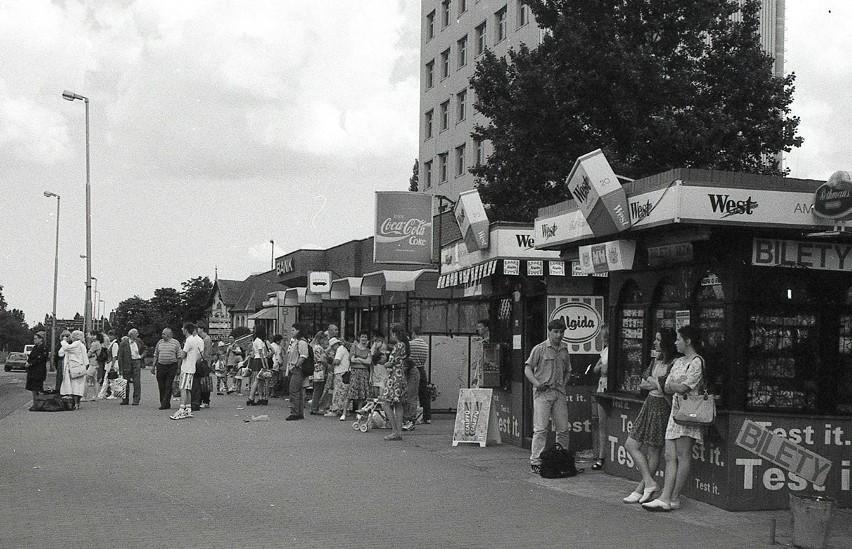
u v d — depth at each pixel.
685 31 27.56
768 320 9.70
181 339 86.56
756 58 27.42
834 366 9.75
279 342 26.22
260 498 9.81
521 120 27.52
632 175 25.20
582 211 10.80
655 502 9.44
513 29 46.22
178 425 18.33
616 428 11.80
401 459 13.34
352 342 22.16
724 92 27.16
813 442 9.58
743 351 9.56
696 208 9.10
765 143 26.77
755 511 9.43
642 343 11.30
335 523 8.52
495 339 16.12
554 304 14.06
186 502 9.51
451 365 21.83
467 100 51.91
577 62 26.58
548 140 27.27
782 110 27.61
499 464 12.93
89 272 40.84
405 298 24.44
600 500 10.09
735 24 28.23
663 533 8.30
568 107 26.39
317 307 34.28
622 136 26.66
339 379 21.42
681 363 9.38
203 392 23.95
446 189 54.50
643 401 10.92
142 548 7.34
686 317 10.34
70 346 22.42
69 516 8.67
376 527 8.37
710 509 9.52
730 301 9.62
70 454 13.34
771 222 9.23
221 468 12.04
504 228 14.02
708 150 26.00
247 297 69.50
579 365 14.09
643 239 10.88
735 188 9.16
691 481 10.06
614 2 27.41
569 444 13.96
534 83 26.80
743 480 9.45
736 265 9.59
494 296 16.17
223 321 57.19
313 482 11.00
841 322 9.81
